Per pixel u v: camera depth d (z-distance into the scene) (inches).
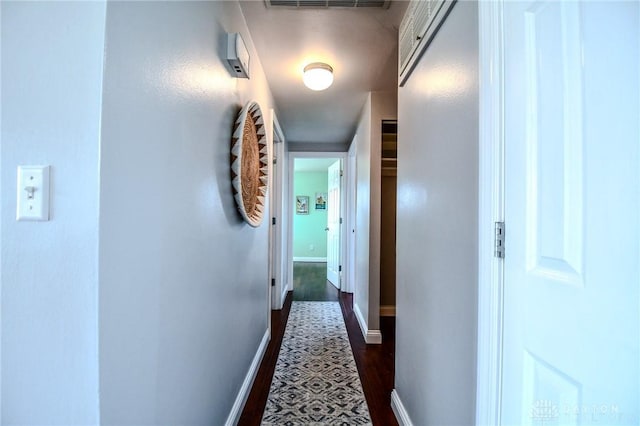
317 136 169.0
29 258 25.9
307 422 66.2
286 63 88.4
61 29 25.9
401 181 69.4
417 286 57.3
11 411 26.3
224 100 56.5
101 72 25.5
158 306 33.8
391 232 142.5
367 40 76.6
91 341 25.4
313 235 309.3
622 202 21.1
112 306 26.6
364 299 118.5
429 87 52.3
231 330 62.0
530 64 28.8
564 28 25.2
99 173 25.4
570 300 24.3
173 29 36.8
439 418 46.6
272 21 69.7
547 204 26.8
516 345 30.2
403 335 65.6
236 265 65.5
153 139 32.5
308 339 112.7
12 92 26.3
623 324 20.8
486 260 33.9
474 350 36.8
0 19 26.3
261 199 86.8
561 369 25.0
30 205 25.8
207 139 48.3
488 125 33.9
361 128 131.0
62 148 25.7
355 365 92.4
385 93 108.9
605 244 22.0
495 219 32.9
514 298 30.6
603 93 22.3
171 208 36.5
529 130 28.8
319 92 109.7
